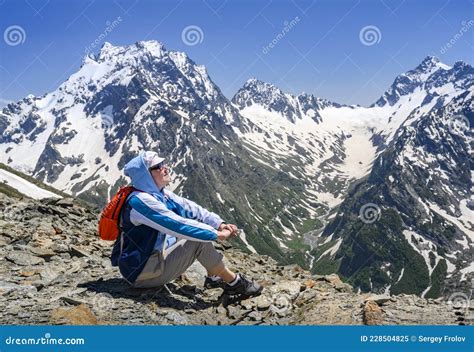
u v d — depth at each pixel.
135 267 3.48
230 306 3.64
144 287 3.68
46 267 4.26
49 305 3.36
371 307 3.48
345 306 3.65
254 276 4.58
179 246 3.56
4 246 4.71
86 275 4.09
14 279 3.89
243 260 5.38
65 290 3.71
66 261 4.51
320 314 3.54
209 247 3.62
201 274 4.27
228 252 5.71
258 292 3.79
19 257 4.39
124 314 3.31
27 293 3.57
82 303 3.39
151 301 3.57
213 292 3.94
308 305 3.73
